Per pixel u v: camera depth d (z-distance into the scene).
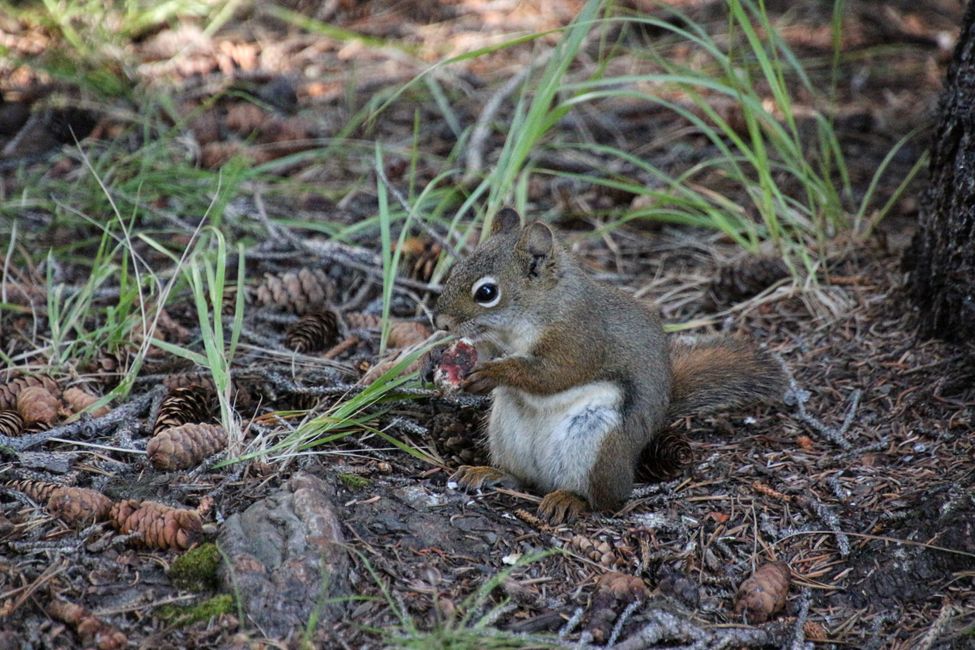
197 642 7.87
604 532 9.72
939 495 9.68
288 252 14.82
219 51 20.20
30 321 13.05
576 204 16.45
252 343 12.73
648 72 19.84
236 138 17.95
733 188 16.86
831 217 15.02
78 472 9.85
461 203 16.25
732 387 11.44
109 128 17.58
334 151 17.19
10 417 10.52
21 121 17.70
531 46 21.16
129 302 12.20
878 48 21.41
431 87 18.08
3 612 7.89
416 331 12.63
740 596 8.87
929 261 12.41
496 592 8.72
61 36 19.45
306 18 22.19
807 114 18.86
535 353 10.31
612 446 10.15
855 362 12.38
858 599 9.02
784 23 22.42
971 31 11.42
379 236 15.33
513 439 10.62
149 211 14.84
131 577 8.48
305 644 7.76
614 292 10.89
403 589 8.61
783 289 13.87
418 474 10.48
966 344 11.77
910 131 18.39
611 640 8.23
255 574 8.29
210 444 10.07
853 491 10.20
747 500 10.20
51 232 15.07
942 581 9.05
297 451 10.33
